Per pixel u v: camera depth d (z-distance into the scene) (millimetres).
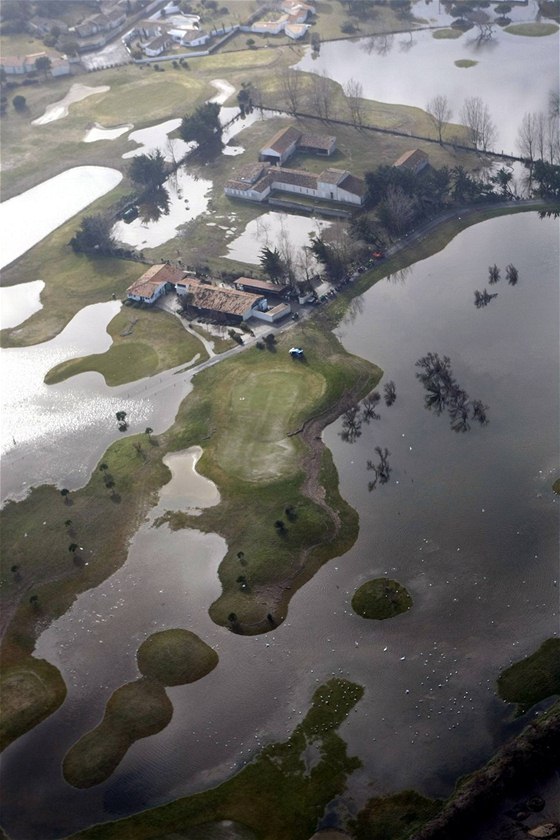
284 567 146125
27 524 160875
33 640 141375
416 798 114875
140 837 114812
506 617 134625
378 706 125688
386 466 161875
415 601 138750
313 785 117812
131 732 126688
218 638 137375
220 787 119125
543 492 152875
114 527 157625
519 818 110812
